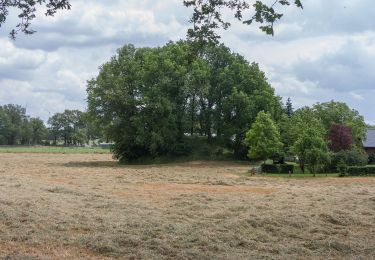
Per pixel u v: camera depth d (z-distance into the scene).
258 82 63.50
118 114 60.03
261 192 24.64
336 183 31.88
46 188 22.62
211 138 65.50
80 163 57.41
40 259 9.40
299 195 22.64
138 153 61.12
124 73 61.47
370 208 17.75
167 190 25.20
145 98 57.00
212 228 13.28
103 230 12.77
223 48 66.19
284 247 11.38
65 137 169.12
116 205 17.61
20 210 14.77
